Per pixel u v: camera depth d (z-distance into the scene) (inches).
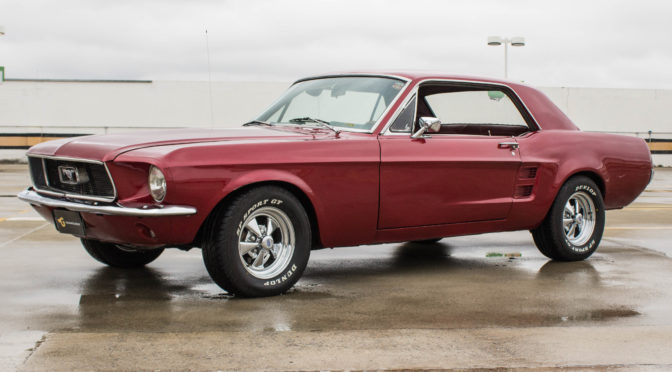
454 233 209.0
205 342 136.9
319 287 191.2
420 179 197.2
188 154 161.9
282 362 125.6
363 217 189.6
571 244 232.5
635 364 126.5
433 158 197.8
